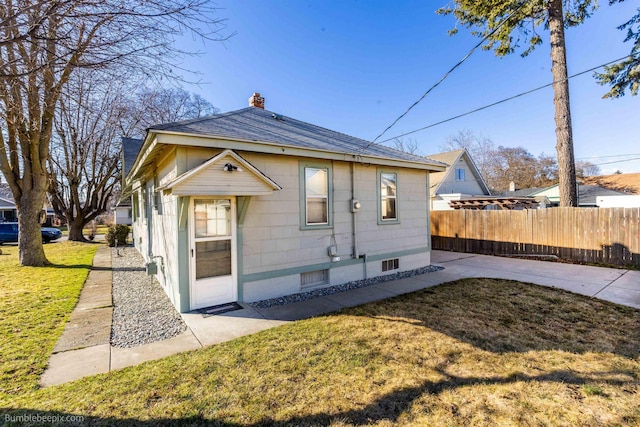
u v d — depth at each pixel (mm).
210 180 4512
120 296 5781
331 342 3607
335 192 6520
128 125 16297
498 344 3516
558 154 10047
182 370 2984
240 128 5602
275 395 2576
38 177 9211
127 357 3295
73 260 10180
